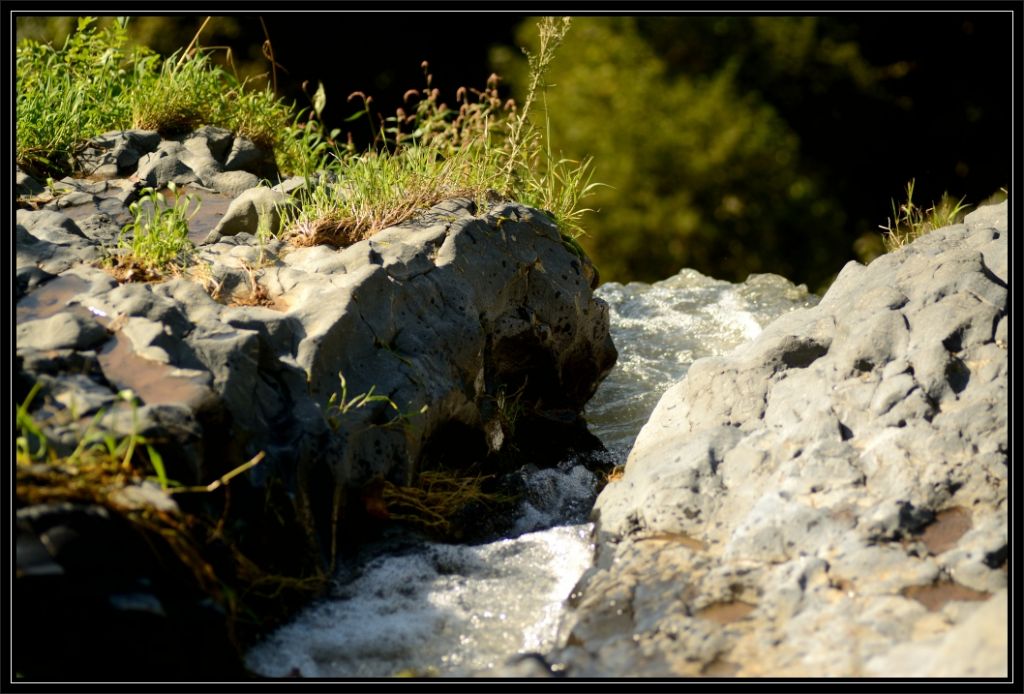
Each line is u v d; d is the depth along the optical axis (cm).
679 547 539
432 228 719
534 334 747
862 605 473
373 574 571
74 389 509
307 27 2356
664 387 888
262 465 534
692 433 617
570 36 2408
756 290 1073
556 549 604
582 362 809
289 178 884
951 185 2583
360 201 746
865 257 2425
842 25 2608
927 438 549
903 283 653
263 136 935
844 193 2566
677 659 467
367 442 594
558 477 717
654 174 2272
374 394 602
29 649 439
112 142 841
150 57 986
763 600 490
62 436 486
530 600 557
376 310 632
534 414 770
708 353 945
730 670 455
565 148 2238
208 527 500
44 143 810
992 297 618
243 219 732
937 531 511
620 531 576
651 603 506
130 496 471
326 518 561
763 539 520
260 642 514
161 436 496
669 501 568
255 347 563
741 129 2306
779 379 631
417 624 534
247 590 514
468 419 680
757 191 2305
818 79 2555
